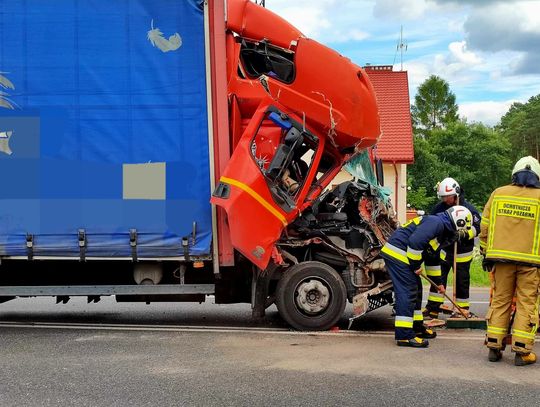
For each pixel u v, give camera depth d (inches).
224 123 302.5
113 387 209.9
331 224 320.8
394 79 1307.8
